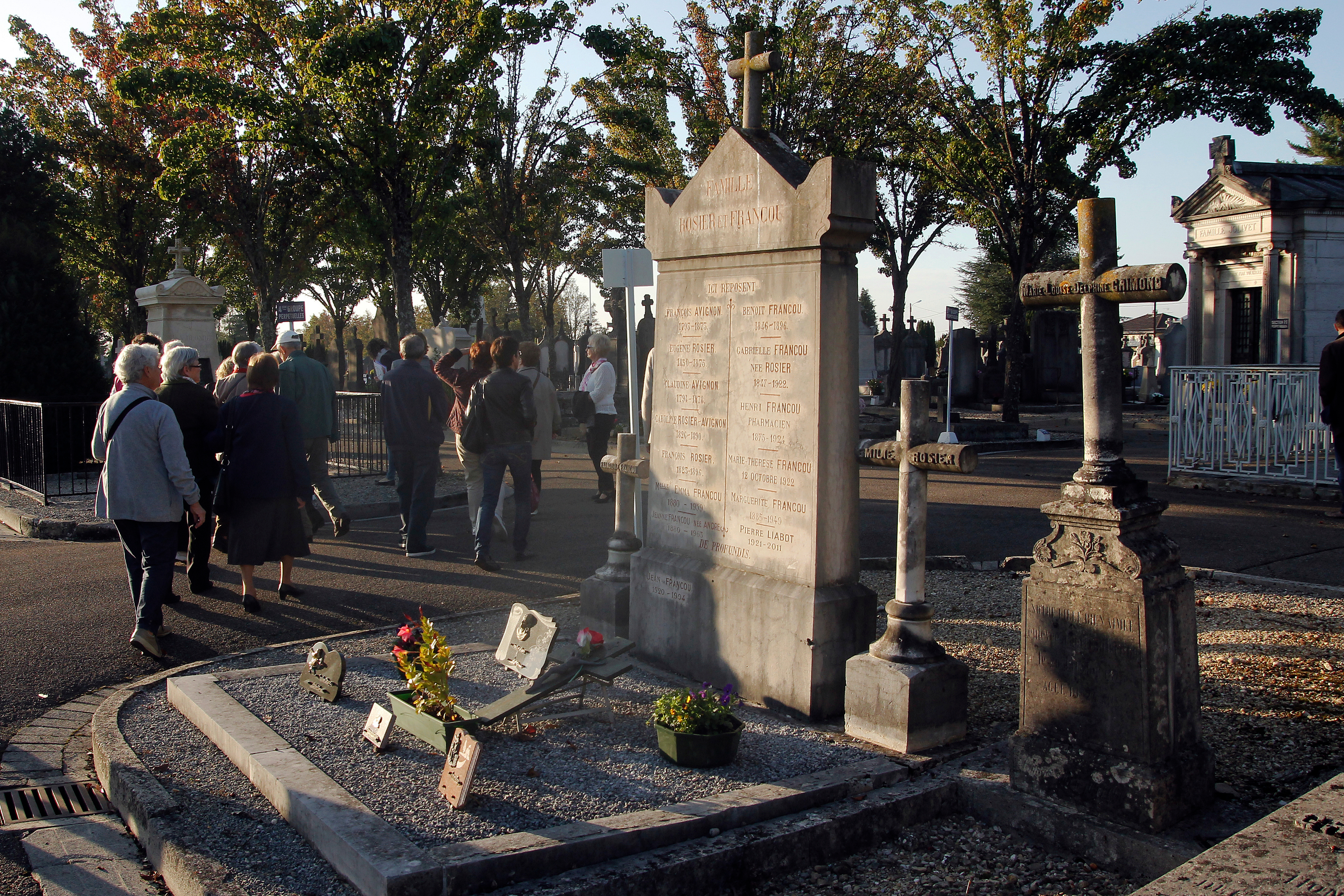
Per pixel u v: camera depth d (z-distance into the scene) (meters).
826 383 4.78
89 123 28.91
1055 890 3.56
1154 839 3.61
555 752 4.39
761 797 3.86
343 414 15.33
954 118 23.52
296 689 5.30
